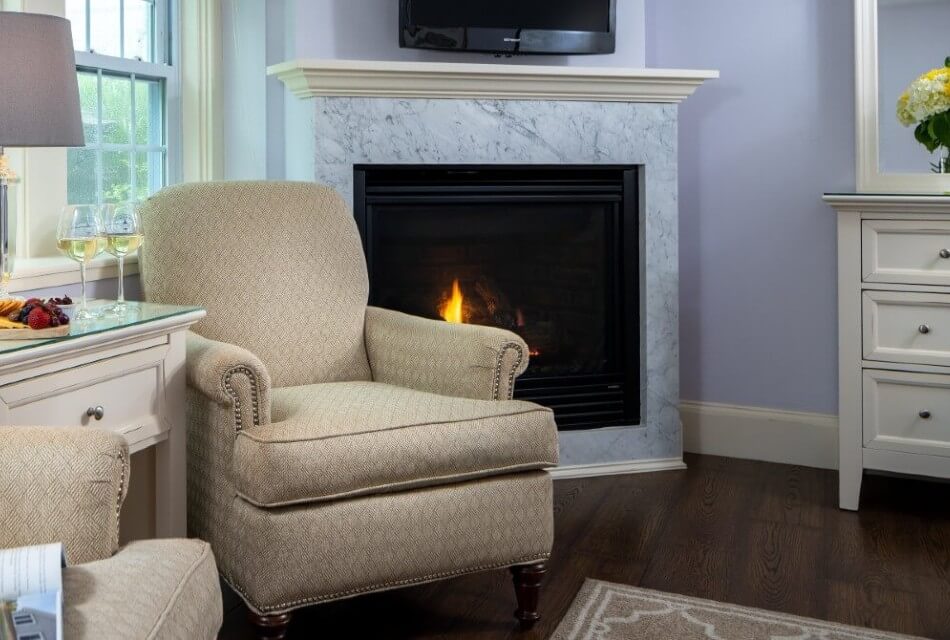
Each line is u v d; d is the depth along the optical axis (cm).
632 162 331
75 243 190
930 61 317
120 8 290
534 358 338
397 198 317
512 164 321
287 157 329
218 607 125
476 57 338
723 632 212
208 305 244
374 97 307
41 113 184
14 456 120
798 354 349
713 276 360
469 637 211
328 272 263
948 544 267
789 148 344
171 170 315
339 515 191
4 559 98
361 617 222
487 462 205
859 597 231
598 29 335
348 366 262
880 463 290
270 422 204
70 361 173
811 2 337
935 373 280
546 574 246
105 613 105
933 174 318
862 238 285
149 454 212
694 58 356
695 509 298
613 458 337
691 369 365
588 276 339
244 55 326
